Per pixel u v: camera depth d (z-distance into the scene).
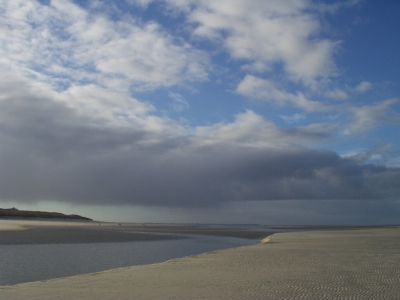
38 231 61.94
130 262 27.69
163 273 18.12
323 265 20.69
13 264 25.00
